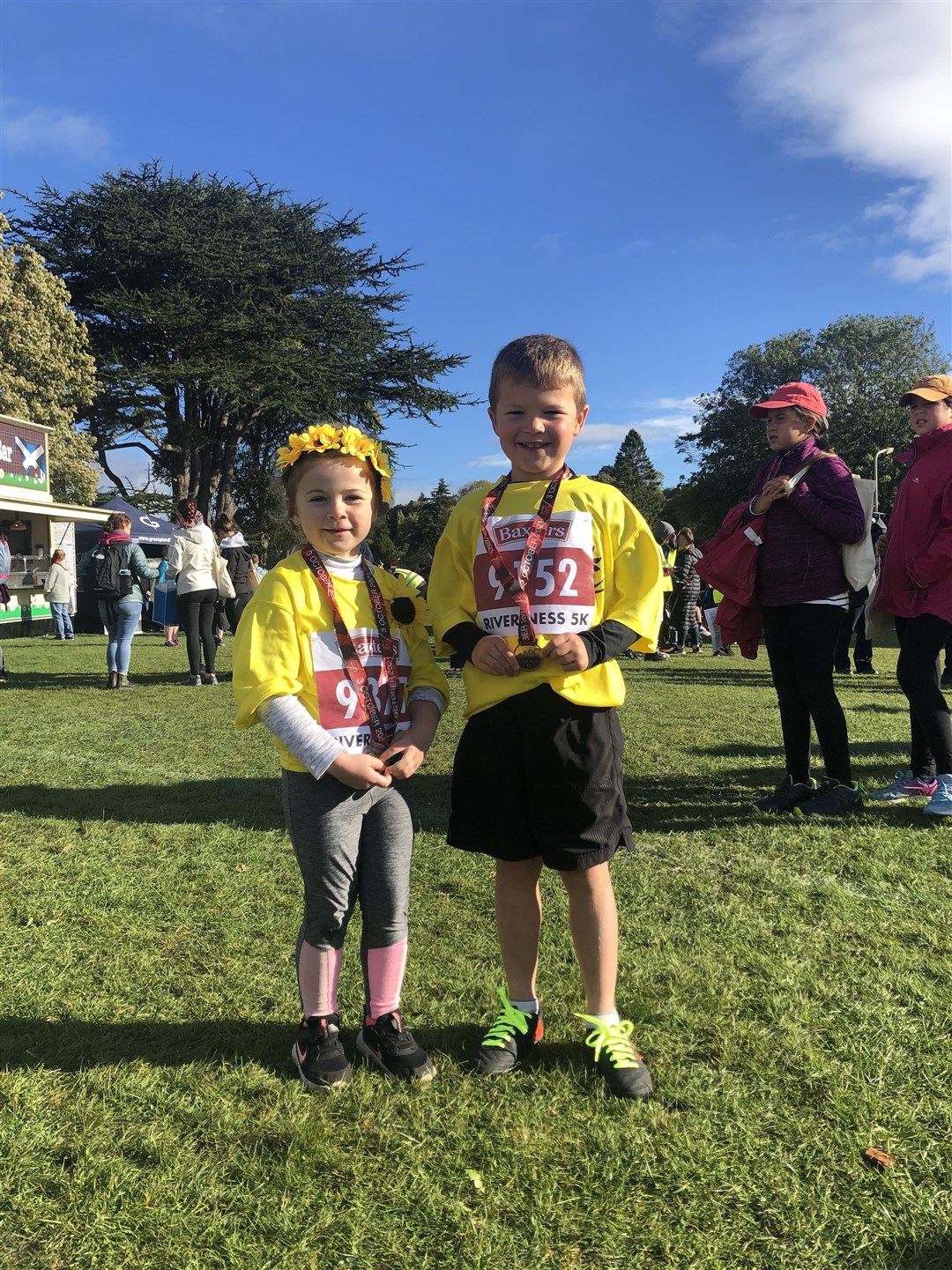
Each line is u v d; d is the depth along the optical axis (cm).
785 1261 141
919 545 394
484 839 200
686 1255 142
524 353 199
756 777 467
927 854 340
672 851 347
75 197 3488
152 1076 192
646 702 752
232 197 3750
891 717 684
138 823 383
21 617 1836
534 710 191
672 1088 187
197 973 244
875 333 4888
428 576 212
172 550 861
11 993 230
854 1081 188
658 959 249
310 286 3681
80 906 290
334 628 190
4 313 2739
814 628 391
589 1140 171
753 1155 166
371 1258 142
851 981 235
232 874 321
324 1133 172
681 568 1288
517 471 208
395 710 196
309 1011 193
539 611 191
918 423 414
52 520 2002
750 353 5166
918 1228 148
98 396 3228
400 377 3684
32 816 392
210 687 853
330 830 186
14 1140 170
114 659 834
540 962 250
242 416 3544
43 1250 144
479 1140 171
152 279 3453
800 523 392
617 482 7556
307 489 193
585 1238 146
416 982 237
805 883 310
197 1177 161
